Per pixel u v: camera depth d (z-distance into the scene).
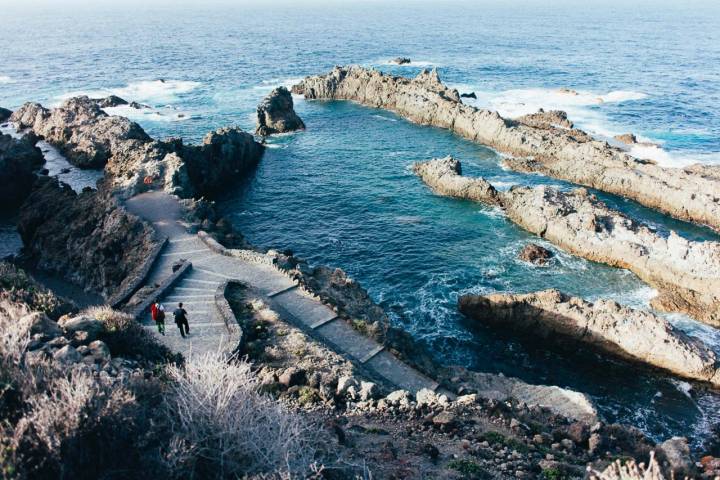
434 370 31.62
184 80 138.38
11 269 24.55
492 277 47.12
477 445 17.64
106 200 50.72
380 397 21.77
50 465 9.13
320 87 116.56
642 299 44.00
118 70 153.75
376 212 61.06
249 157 76.81
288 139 89.00
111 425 10.01
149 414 11.26
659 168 63.28
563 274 47.53
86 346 15.98
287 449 11.23
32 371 11.09
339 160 78.62
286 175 73.38
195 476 10.38
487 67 147.62
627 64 146.12
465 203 62.69
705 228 56.06
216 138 71.38
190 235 43.59
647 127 86.31
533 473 15.83
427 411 20.88
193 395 11.38
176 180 56.00
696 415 32.31
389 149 82.94
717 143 77.62
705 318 41.16
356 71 115.12
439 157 78.81
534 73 136.00
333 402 20.66
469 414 21.19
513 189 60.94
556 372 36.62
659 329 36.19
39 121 88.50
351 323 31.36
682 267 44.50
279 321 28.92
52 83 134.62
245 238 53.56
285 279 35.34
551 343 39.72
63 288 46.66
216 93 122.31
